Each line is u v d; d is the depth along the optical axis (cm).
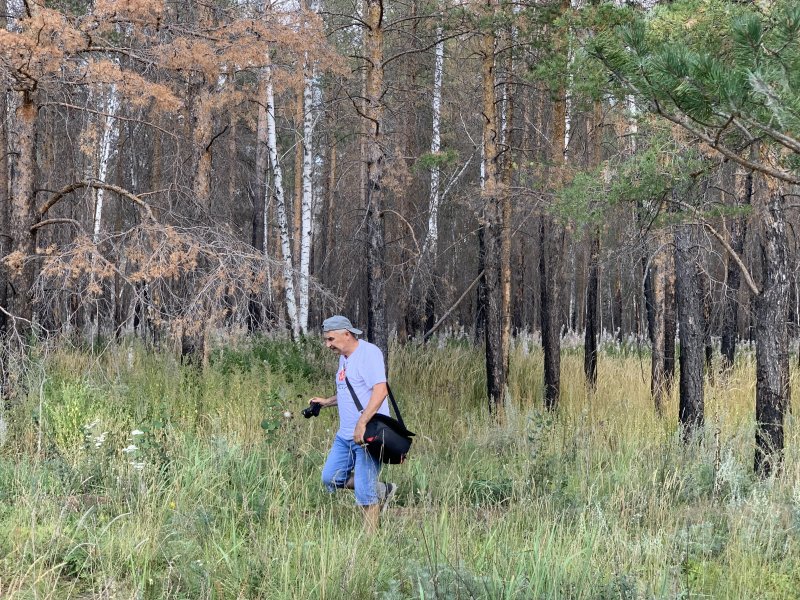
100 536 570
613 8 909
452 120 1842
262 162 2298
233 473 771
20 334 918
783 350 833
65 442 854
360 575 512
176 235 858
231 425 969
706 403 1223
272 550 566
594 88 737
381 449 639
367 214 1190
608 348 2100
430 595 458
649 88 554
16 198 914
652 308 1462
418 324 1992
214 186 1648
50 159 1395
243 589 497
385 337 1174
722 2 729
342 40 1803
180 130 1320
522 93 1655
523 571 509
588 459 848
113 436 866
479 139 1709
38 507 618
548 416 1055
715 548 618
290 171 3169
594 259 1251
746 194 1153
